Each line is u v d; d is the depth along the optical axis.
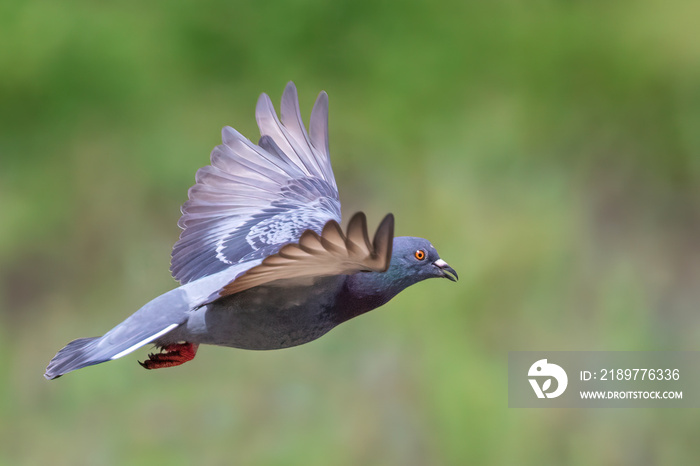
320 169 8.25
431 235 14.05
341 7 14.61
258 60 14.66
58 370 6.81
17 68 14.11
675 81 15.17
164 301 7.13
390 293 7.78
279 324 7.25
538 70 15.02
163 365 7.30
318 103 8.34
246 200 7.89
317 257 5.93
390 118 14.53
